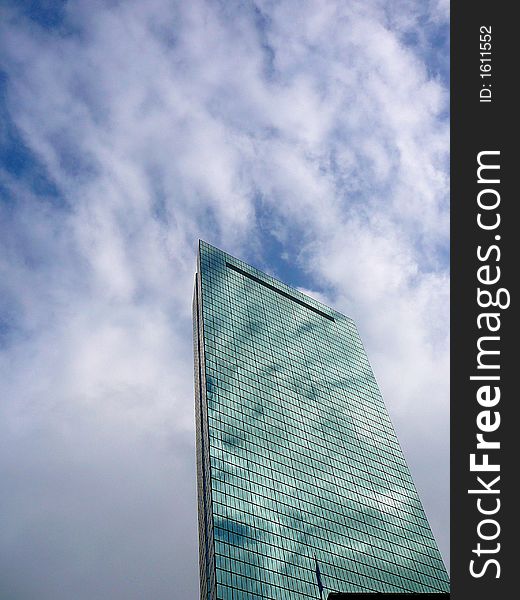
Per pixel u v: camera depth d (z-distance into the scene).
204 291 196.00
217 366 172.38
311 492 159.62
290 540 140.62
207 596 134.62
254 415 167.62
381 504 176.50
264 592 123.38
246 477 147.25
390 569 155.88
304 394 192.88
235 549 127.50
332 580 139.25
